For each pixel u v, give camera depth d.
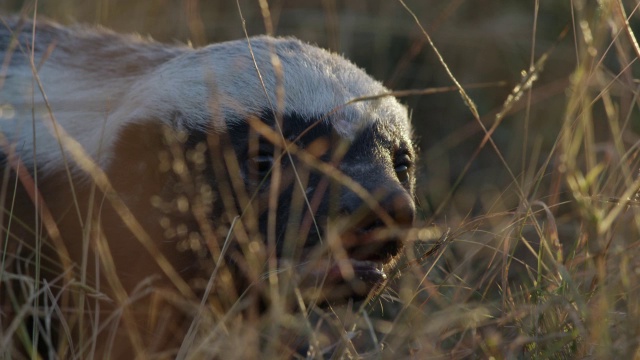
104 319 8.26
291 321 7.59
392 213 7.38
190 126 7.98
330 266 7.58
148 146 8.05
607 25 9.68
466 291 9.12
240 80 8.02
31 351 7.58
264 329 7.92
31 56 8.53
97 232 8.00
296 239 7.66
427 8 13.98
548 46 13.62
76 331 8.15
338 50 13.10
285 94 7.91
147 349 8.23
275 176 7.55
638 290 7.56
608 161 9.20
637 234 8.45
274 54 8.08
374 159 7.79
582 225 8.45
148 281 7.87
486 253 10.02
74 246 8.32
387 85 12.22
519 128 12.95
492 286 9.67
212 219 7.95
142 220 8.10
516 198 11.54
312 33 13.49
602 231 7.76
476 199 12.31
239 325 7.71
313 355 7.39
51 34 9.38
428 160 12.84
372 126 7.89
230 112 7.91
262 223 7.84
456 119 13.59
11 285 8.31
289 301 7.76
